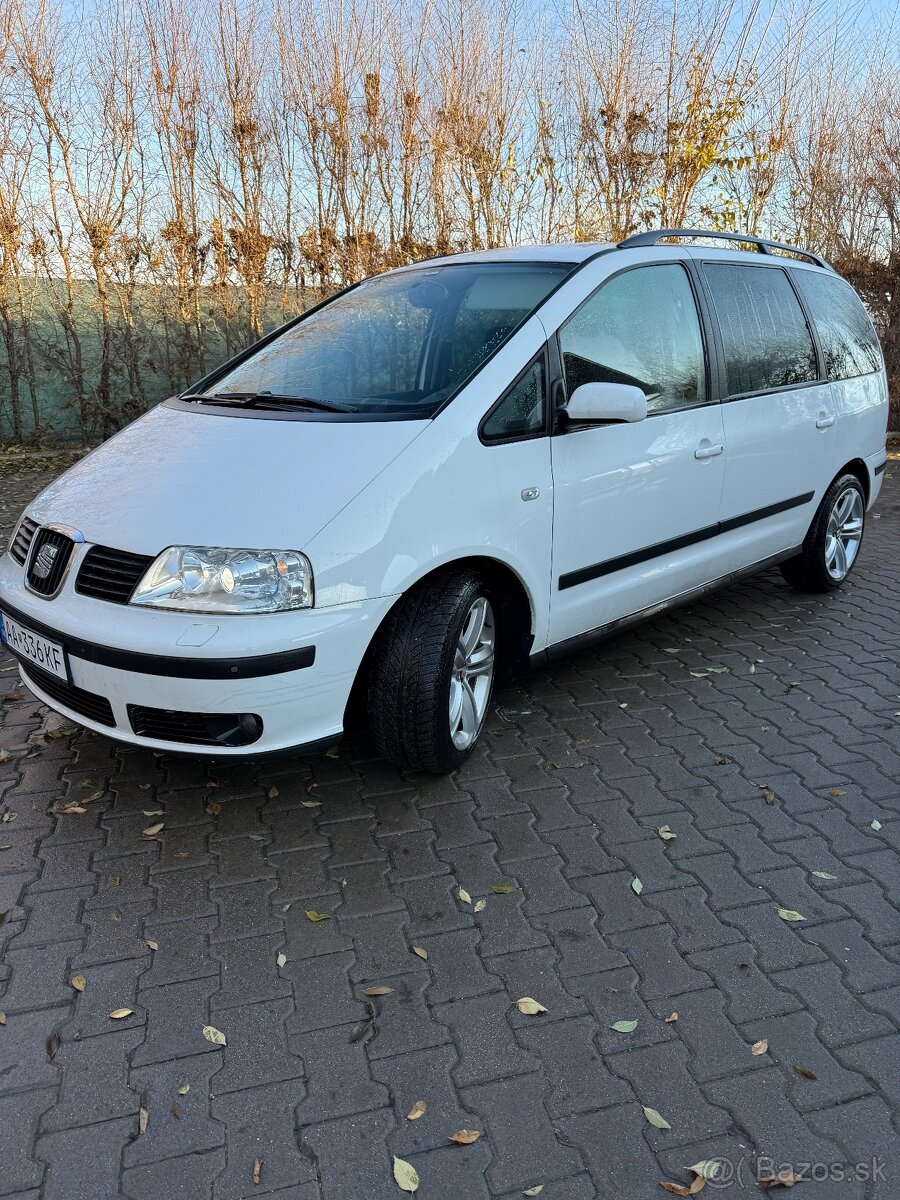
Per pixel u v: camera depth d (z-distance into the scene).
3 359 11.34
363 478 2.78
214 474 2.86
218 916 2.56
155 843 2.90
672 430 3.81
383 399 3.23
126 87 10.94
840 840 2.88
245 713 2.62
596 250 3.78
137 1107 1.95
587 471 3.42
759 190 11.68
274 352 3.87
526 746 3.51
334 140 11.65
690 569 4.11
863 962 2.34
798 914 2.53
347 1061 2.06
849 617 4.98
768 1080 1.99
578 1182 1.77
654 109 11.36
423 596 2.97
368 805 3.10
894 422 11.86
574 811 3.06
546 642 3.46
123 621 2.64
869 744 3.50
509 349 3.24
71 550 2.83
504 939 2.45
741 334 4.30
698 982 2.28
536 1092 1.97
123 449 3.28
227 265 11.80
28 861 2.81
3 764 3.39
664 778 3.27
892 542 6.79
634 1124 1.89
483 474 3.04
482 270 3.83
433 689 2.95
